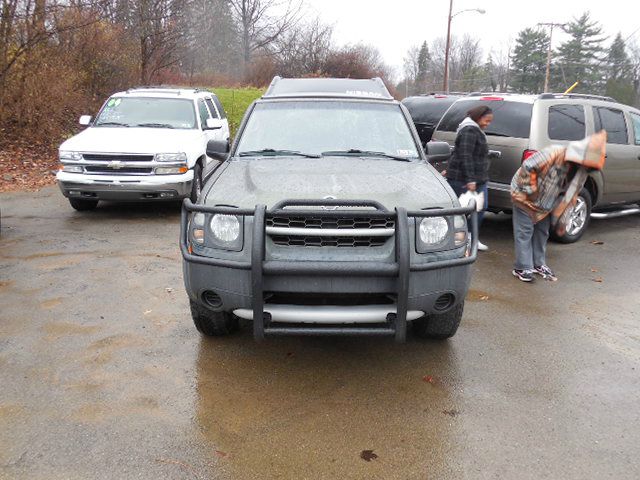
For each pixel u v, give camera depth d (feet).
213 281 11.83
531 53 299.79
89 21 50.39
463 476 9.54
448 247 12.02
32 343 13.85
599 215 26.22
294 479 9.37
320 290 11.44
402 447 10.27
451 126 26.63
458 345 14.48
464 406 11.65
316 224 11.60
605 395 12.23
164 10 61.87
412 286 11.59
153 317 15.60
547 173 18.48
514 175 21.43
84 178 26.04
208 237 11.96
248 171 13.92
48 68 46.44
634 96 239.71
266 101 17.69
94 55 53.88
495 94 25.88
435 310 12.26
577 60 287.89
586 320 16.42
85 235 24.03
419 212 11.48
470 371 13.14
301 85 24.47
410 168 14.57
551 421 11.18
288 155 15.65
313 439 10.44
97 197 26.50
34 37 44.16
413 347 14.29
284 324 12.17
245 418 11.04
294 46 119.44
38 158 42.60
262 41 117.29
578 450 10.28
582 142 18.11
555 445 10.42
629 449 10.36
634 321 16.43
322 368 13.10
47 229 24.95
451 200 12.47
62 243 22.66
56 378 12.28
